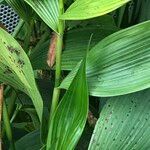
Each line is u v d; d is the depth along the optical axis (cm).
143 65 31
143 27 31
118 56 32
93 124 45
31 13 43
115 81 32
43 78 53
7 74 35
